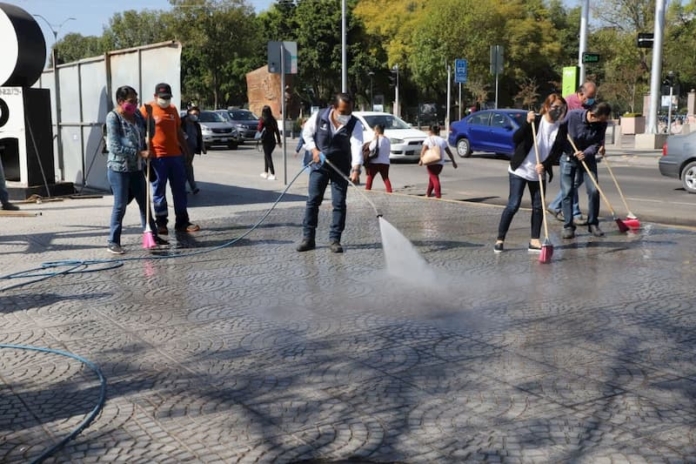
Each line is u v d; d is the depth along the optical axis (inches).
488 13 1836.9
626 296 259.9
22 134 528.1
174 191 391.5
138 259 327.9
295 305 251.3
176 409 167.0
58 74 640.4
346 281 284.2
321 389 177.8
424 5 2060.8
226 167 858.8
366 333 220.2
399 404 168.4
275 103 2007.9
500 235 334.6
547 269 302.8
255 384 181.3
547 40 2005.4
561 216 422.3
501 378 183.8
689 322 228.7
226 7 1993.1
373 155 577.3
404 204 509.0
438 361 196.1
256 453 145.6
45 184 533.0
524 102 2001.7
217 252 342.6
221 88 2411.4
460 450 146.0
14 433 155.2
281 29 2192.4
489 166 861.2
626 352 202.1
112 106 568.1
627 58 1911.9
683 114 1942.7
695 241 363.3
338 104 325.7
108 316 240.4
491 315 238.2
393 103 2353.6
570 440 149.8
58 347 210.1
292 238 377.1
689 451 144.9
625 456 142.9
